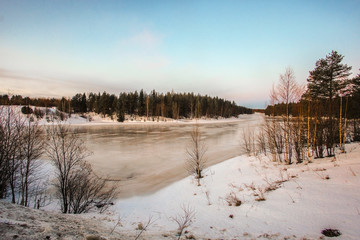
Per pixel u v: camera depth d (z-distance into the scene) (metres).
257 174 11.25
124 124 62.91
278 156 14.68
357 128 18.80
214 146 25.52
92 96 86.44
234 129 48.53
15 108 8.21
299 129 12.70
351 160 10.00
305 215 5.30
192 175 13.80
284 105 13.95
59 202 8.79
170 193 10.74
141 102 80.44
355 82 23.16
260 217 5.75
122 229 4.75
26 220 3.61
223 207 7.21
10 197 8.67
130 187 12.06
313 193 6.63
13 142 8.02
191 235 4.48
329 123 13.45
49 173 11.78
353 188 6.38
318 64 24.16
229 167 14.50
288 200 6.52
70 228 3.71
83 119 67.62
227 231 4.92
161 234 4.52
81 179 8.78
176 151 23.03
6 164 7.57
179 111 84.88
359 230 4.12
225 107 110.19
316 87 23.55
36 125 8.98
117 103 75.50
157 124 65.06
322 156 12.80
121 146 26.20
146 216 6.85
